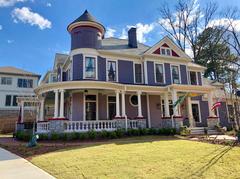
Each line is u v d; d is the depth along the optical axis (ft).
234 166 22.53
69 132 48.75
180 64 74.84
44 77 99.40
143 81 68.49
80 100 60.18
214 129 61.57
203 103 79.30
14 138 62.18
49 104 82.02
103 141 45.42
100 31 67.31
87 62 61.52
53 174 21.83
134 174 20.52
